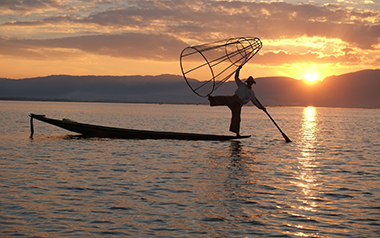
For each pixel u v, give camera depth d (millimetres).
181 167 15328
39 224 8547
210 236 8031
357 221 9016
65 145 21719
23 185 11945
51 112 84875
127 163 16109
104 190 11508
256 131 36594
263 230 8383
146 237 7938
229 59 20594
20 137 26016
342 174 14539
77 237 7875
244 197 10906
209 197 10836
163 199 10602
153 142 23344
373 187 12383
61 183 12305
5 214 9156
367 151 21547
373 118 87812
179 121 54531
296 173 14555
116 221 8812
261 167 15641
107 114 79500
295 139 28453
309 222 8914
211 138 24750
